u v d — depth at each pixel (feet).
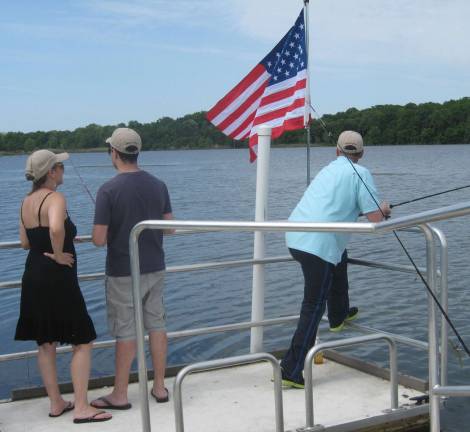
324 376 15.21
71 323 12.53
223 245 56.59
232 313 33.55
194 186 150.00
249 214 88.89
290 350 14.37
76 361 12.75
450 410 18.89
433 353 9.76
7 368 25.48
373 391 14.15
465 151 343.05
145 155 538.88
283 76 18.26
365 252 49.98
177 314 33.58
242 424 12.57
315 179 15.02
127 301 13.23
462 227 61.52
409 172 173.06
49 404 13.70
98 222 12.92
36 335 12.62
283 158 320.50
